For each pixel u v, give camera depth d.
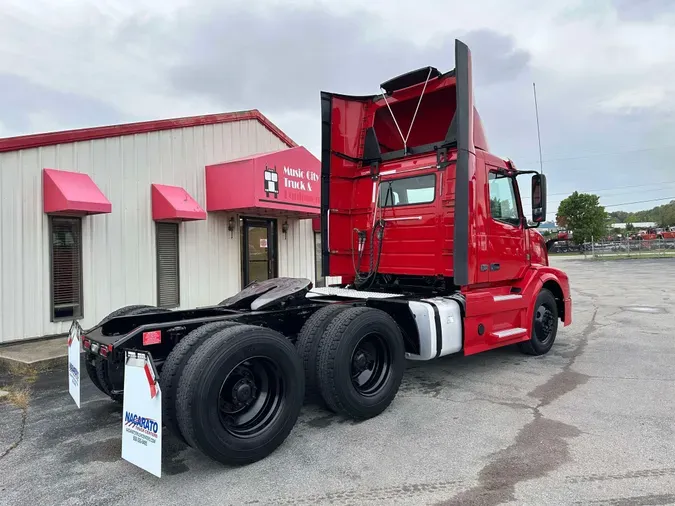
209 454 3.12
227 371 3.20
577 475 3.05
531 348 6.31
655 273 22.89
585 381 5.21
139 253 8.48
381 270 6.02
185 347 3.25
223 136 10.24
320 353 3.93
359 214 6.34
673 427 3.85
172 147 9.10
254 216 11.02
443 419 4.14
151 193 8.68
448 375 5.58
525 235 6.25
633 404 4.42
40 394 4.96
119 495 2.91
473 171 5.04
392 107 6.19
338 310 4.24
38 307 7.02
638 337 7.68
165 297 8.96
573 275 22.61
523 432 3.80
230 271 10.30
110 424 4.11
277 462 3.35
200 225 9.66
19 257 6.81
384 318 4.31
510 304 5.71
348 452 3.49
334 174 6.22
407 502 2.77
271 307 4.44
